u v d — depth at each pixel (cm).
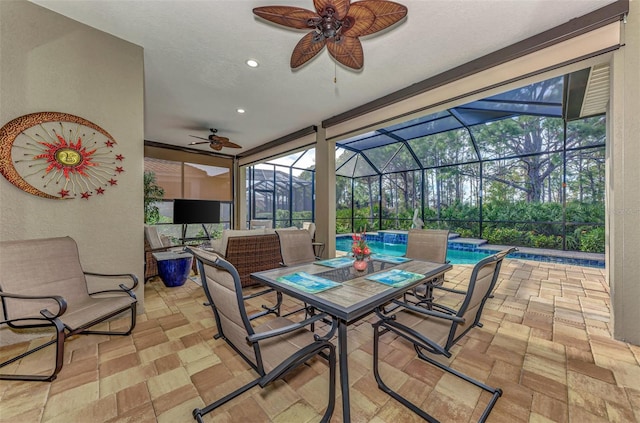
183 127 529
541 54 246
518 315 263
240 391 150
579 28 222
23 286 187
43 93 217
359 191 1051
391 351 201
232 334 137
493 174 720
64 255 213
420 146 783
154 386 161
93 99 241
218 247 378
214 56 281
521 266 477
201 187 728
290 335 154
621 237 210
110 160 251
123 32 245
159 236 436
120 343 212
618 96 209
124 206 261
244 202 786
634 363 181
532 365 181
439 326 163
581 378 167
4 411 140
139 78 266
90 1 208
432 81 321
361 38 249
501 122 621
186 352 199
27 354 188
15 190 207
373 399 150
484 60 278
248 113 450
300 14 172
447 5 209
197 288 365
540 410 141
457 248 724
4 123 201
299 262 294
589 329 232
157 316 267
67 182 229
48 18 218
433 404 146
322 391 158
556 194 624
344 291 157
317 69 307
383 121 386
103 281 249
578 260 521
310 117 470
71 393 154
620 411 140
